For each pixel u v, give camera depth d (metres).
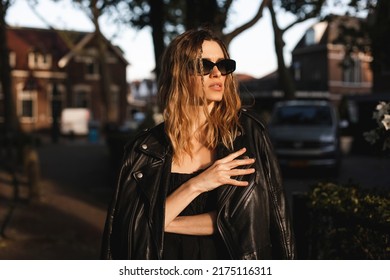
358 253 3.27
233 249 1.99
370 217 3.12
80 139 37.34
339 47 36.97
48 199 9.88
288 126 13.80
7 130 20.38
